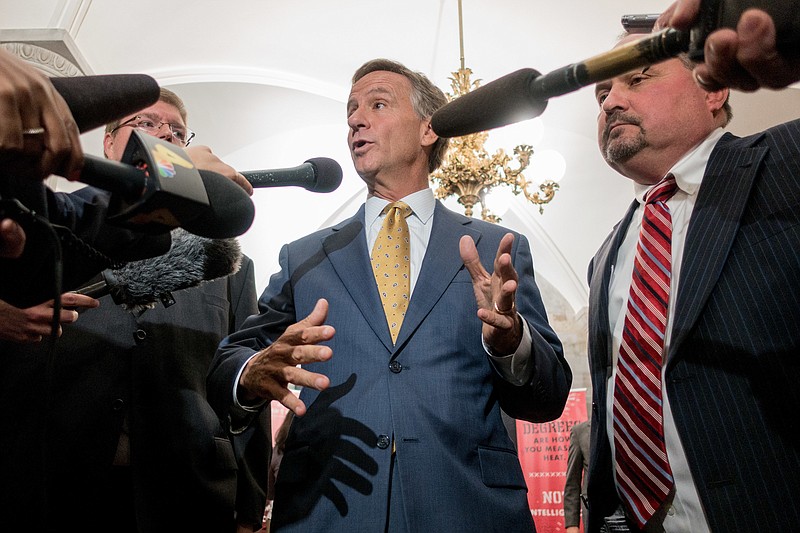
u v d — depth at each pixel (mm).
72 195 1230
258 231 8594
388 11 6461
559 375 1573
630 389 1567
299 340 1341
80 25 5309
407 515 1358
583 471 5625
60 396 1672
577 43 6535
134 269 1423
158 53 6121
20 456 1592
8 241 909
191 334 1934
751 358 1383
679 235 1648
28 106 760
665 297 1584
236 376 1498
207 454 1805
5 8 4875
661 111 1741
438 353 1539
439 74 7227
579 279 9211
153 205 889
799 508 1286
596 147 7801
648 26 1752
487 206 5305
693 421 1412
